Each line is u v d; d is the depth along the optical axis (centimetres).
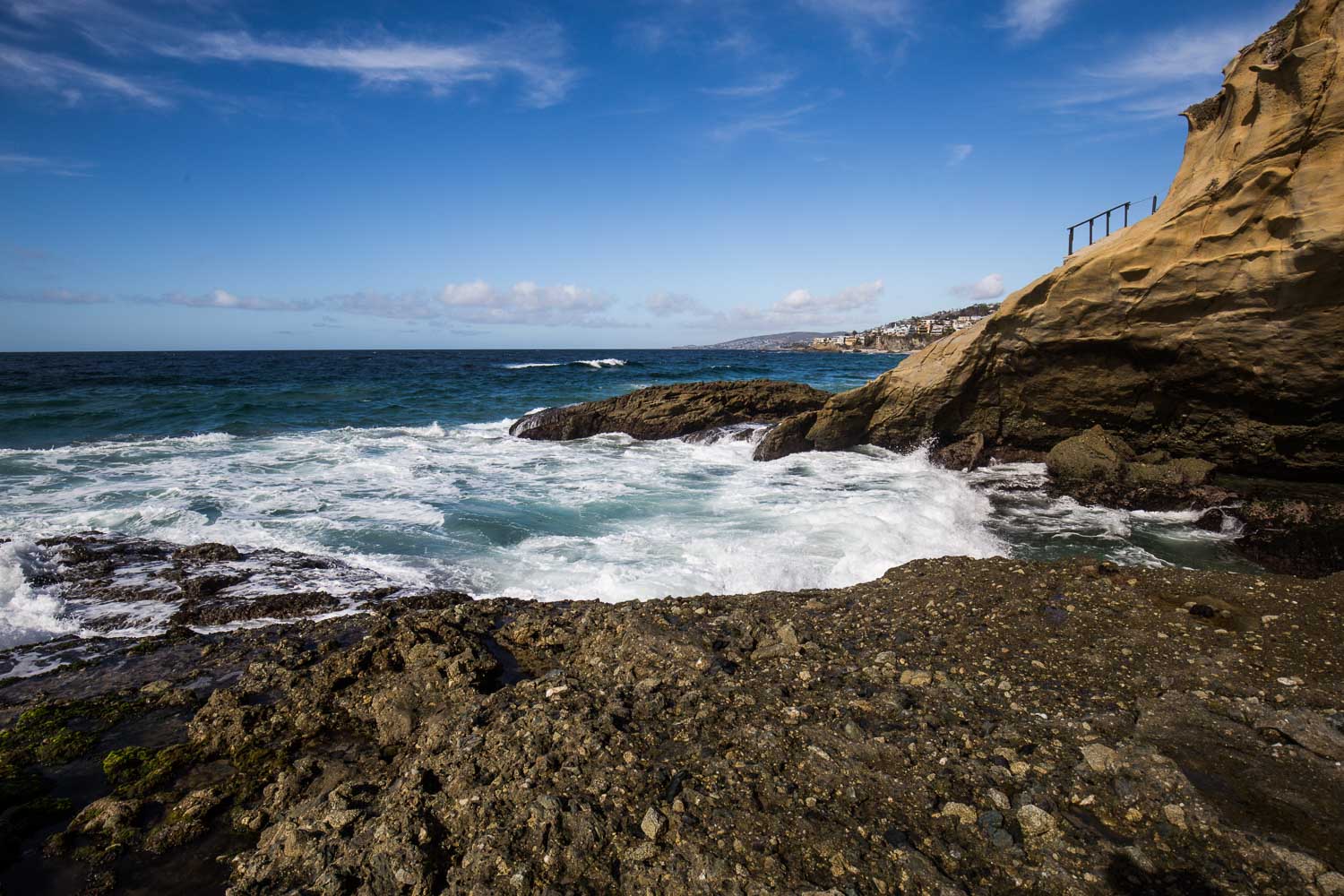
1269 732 414
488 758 416
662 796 378
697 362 8900
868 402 1825
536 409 2994
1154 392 1408
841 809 365
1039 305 1448
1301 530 1063
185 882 371
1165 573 684
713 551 943
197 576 861
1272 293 1140
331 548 980
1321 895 298
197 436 2038
